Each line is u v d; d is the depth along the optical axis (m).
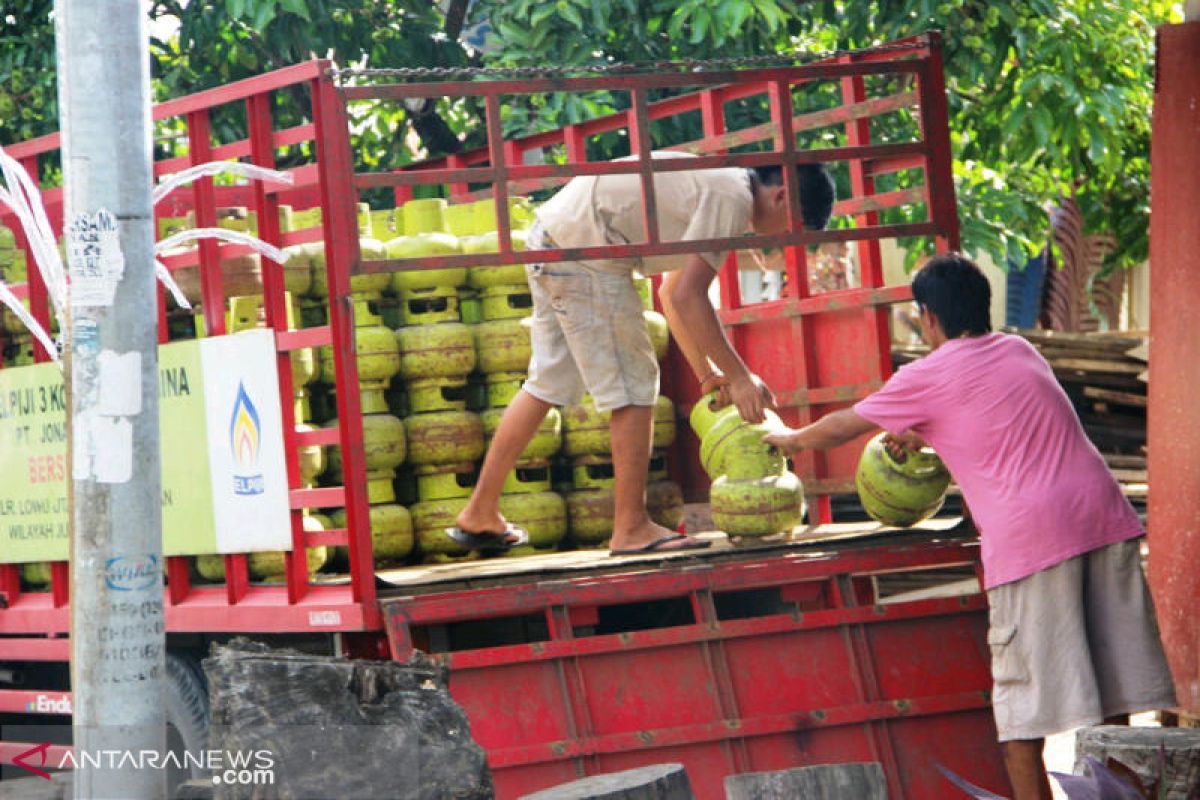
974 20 11.48
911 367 7.09
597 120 9.78
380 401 8.34
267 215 7.06
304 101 12.62
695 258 7.53
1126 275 20.98
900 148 7.89
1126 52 12.00
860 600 7.52
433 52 12.49
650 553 7.76
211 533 7.30
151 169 5.64
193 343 7.31
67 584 8.21
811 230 7.75
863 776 5.32
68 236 5.57
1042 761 6.91
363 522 6.70
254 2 11.03
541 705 6.71
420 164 10.55
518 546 8.27
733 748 6.91
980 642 7.34
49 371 8.09
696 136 12.26
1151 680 6.89
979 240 12.62
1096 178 12.84
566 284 7.73
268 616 7.02
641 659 6.90
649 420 7.89
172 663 7.66
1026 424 6.90
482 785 4.79
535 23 11.27
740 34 11.66
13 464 8.41
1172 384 8.57
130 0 5.58
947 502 13.32
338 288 6.73
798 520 7.85
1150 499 8.72
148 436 5.59
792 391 8.95
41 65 11.88
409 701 4.80
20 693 8.45
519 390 8.48
